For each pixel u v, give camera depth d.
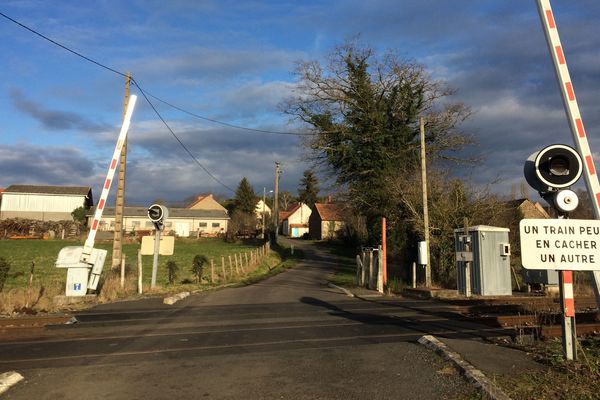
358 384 5.85
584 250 6.21
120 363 7.14
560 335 8.56
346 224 64.50
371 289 20.89
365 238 37.69
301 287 23.08
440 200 25.45
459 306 14.03
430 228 23.88
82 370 6.71
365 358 7.10
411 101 34.72
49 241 56.94
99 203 15.39
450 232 23.97
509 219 25.30
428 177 27.56
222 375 6.37
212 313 12.87
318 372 6.41
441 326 10.28
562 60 7.13
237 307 14.30
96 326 10.68
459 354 6.77
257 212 104.31
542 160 6.50
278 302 15.84
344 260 47.09
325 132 35.56
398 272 27.94
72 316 11.51
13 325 10.55
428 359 6.85
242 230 74.62
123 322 11.26
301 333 9.62
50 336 9.50
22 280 21.12
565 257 6.20
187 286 20.84
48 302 14.02
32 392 5.75
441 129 35.94
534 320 10.45
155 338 9.23
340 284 24.05
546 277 13.62
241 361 7.11
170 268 21.95
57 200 78.19
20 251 42.22
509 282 15.61
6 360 7.43
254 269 34.34
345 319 11.57
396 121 34.91
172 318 11.92
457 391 5.45
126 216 83.88
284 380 6.10
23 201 77.19
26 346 8.50
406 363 6.71
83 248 15.13
